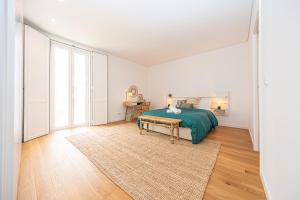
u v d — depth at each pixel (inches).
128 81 223.6
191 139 111.2
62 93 147.9
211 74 180.4
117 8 93.5
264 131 57.0
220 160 79.1
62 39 144.1
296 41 31.4
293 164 32.5
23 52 105.1
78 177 62.4
